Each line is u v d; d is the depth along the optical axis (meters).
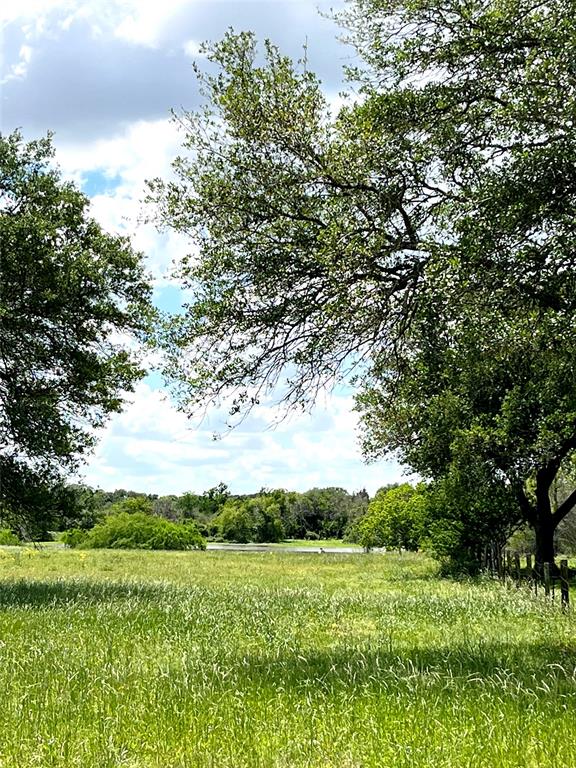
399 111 10.98
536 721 7.63
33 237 22.14
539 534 27.12
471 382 17.23
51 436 23.12
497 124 10.77
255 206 11.67
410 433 26.84
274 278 11.76
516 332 12.00
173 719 8.11
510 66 10.66
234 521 107.56
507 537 34.06
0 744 7.38
